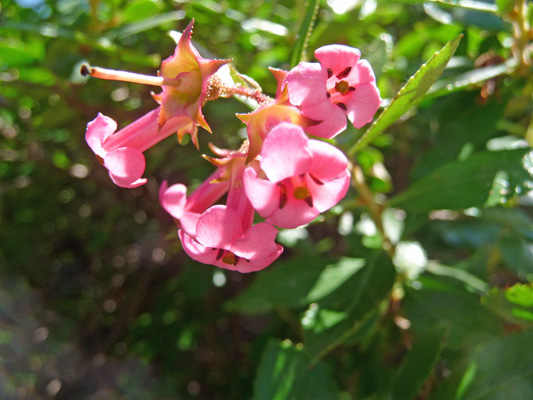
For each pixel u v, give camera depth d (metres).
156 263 0.20
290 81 0.06
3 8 0.16
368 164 0.14
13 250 0.22
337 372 0.16
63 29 0.12
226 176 0.07
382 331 0.14
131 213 0.21
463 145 0.11
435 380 0.13
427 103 0.12
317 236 0.18
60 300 0.23
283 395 0.10
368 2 0.14
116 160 0.07
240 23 0.14
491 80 0.11
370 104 0.06
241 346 0.20
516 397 0.09
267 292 0.11
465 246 0.15
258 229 0.06
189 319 0.19
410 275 0.12
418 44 0.16
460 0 0.12
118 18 0.14
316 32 0.13
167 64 0.06
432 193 0.10
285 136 0.05
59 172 0.18
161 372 0.21
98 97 0.16
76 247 0.22
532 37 0.11
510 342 0.10
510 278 0.18
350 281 0.10
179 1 0.14
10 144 0.19
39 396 0.21
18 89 0.16
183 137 0.08
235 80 0.08
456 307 0.11
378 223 0.11
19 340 0.23
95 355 0.20
